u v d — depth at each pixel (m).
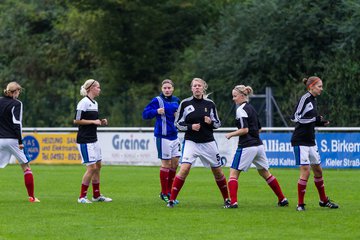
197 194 47.34
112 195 47.09
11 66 132.38
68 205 40.72
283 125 85.62
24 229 32.28
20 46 135.00
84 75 130.50
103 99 97.38
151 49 122.31
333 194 46.91
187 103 39.31
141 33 121.44
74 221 34.56
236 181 39.31
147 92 115.25
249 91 39.22
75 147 77.94
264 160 39.66
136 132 75.94
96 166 42.72
